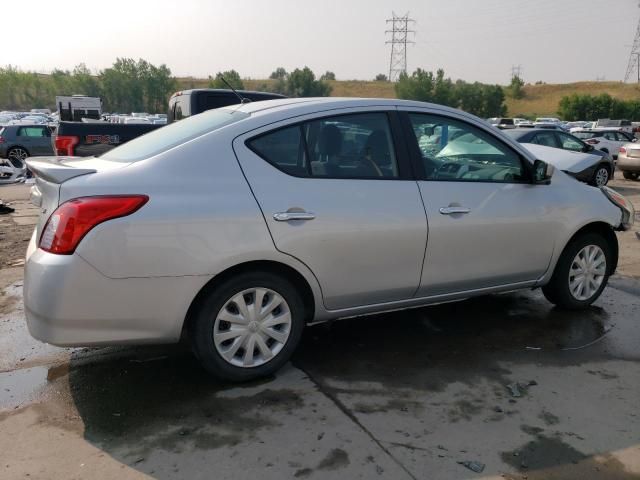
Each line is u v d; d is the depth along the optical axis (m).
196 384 3.51
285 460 2.74
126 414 3.16
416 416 3.16
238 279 3.32
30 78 83.50
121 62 84.69
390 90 105.81
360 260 3.62
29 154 19.55
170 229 3.07
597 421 3.14
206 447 2.84
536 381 3.61
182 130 3.68
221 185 3.24
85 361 3.83
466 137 4.13
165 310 3.14
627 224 5.04
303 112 3.58
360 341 4.23
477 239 4.04
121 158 3.46
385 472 2.66
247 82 102.06
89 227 2.93
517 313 4.86
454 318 4.73
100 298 2.99
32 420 3.09
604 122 49.75
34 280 2.98
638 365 3.86
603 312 4.91
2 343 4.13
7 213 9.55
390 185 3.71
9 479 2.59
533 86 107.88
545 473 2.67
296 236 3.38
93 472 2.64
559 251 4.54
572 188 4.61
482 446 2.88
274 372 3.63
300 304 3.56
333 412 3.19
